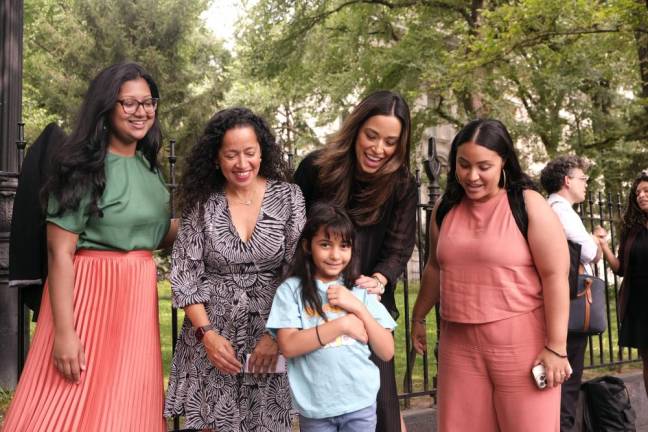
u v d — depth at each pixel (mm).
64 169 2338
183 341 2580
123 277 2475
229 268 2527
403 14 16984
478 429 2648
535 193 2604
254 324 2537
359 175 2748
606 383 4109
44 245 2504
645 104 12305
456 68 12609
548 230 2510
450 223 2750
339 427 2475
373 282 2613
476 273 2602
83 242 2457
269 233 2547
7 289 4516
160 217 2609
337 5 17656
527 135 14797
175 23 18797
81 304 2410
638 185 4398
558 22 11000
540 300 2574
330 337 2379
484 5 14992
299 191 2670
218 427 2477
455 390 2688
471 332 2635
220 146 2496
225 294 2520
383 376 2760
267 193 2613
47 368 2365
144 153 2666
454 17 15953
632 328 4441
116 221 2455
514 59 13969
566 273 2512
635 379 4992
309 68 17906
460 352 2684
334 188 2750
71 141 2418
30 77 19750
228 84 19125
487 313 2568
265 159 2637
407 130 2676
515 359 2547
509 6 11180
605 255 4719
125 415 2385
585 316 3604
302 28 17391
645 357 4410
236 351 2498
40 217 2469
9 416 2350
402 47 15711
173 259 2547
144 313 2504
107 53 18062
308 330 2395
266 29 17703
